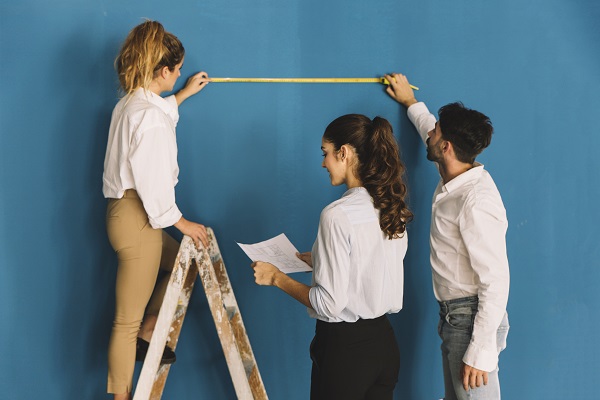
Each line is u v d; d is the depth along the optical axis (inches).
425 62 99.7
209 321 99.3
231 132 95.9
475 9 100.1
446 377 88.5
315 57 96.8
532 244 105.1
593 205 105.7
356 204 73.3
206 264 84.1
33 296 95.0
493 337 78.7
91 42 91.8
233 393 100.4
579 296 106.8
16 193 93.4
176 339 91.8
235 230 97.6
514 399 107.0
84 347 96.5
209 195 96.4
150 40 81.7
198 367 99.6
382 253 74.2
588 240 106.1
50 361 96.1
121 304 85.7
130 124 80.3
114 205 84.7
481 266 79.0
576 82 103.5
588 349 107.6
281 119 96.9
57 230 94.6
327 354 74.3
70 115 92.9
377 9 97.9
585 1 102.3
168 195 81.0
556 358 107.3
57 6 90.9
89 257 95.5
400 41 98.8
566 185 104.9
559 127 103.8
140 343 89.7
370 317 74.9
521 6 101.0
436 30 99.6
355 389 73.5
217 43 94.0
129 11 91.9
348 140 74.3
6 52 90.9
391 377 77.2
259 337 100.3
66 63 92.0
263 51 95.3
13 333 95.0
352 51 97.7
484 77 101.3
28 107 92.2
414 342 104.2
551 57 102.6
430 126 94.5
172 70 85.0
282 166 97.6
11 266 94.3
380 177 73.7
